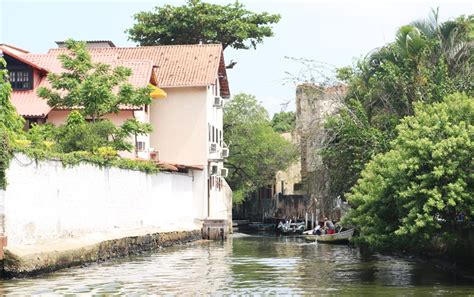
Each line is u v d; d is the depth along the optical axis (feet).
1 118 90.43
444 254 76.38
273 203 220.43
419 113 69.31
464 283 65.77
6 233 68.85
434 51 105.40
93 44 171.22
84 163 91.71
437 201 62.49
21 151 72.54
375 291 61.21
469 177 63.77
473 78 98.84
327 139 110.73
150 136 160.25
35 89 135.95
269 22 199.11
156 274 74.54
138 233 105.91
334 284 66.18
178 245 124.47
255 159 208.74
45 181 79.15
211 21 192.34
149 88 120.67
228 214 179.63
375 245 71.20
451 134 65.05
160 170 128.57
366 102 110.22
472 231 69.00
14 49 148.15
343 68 114.93
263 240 142.00
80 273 74.02
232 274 75.10
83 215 91.20
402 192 64.28
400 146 69.36
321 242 131.03
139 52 168.45
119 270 78.18
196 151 159.22
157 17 195.52
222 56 172.24
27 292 59.26
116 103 118.93
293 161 206.39
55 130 110.01
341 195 113.29
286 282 68.03
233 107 208.85
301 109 120.47
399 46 105.81
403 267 80.74
